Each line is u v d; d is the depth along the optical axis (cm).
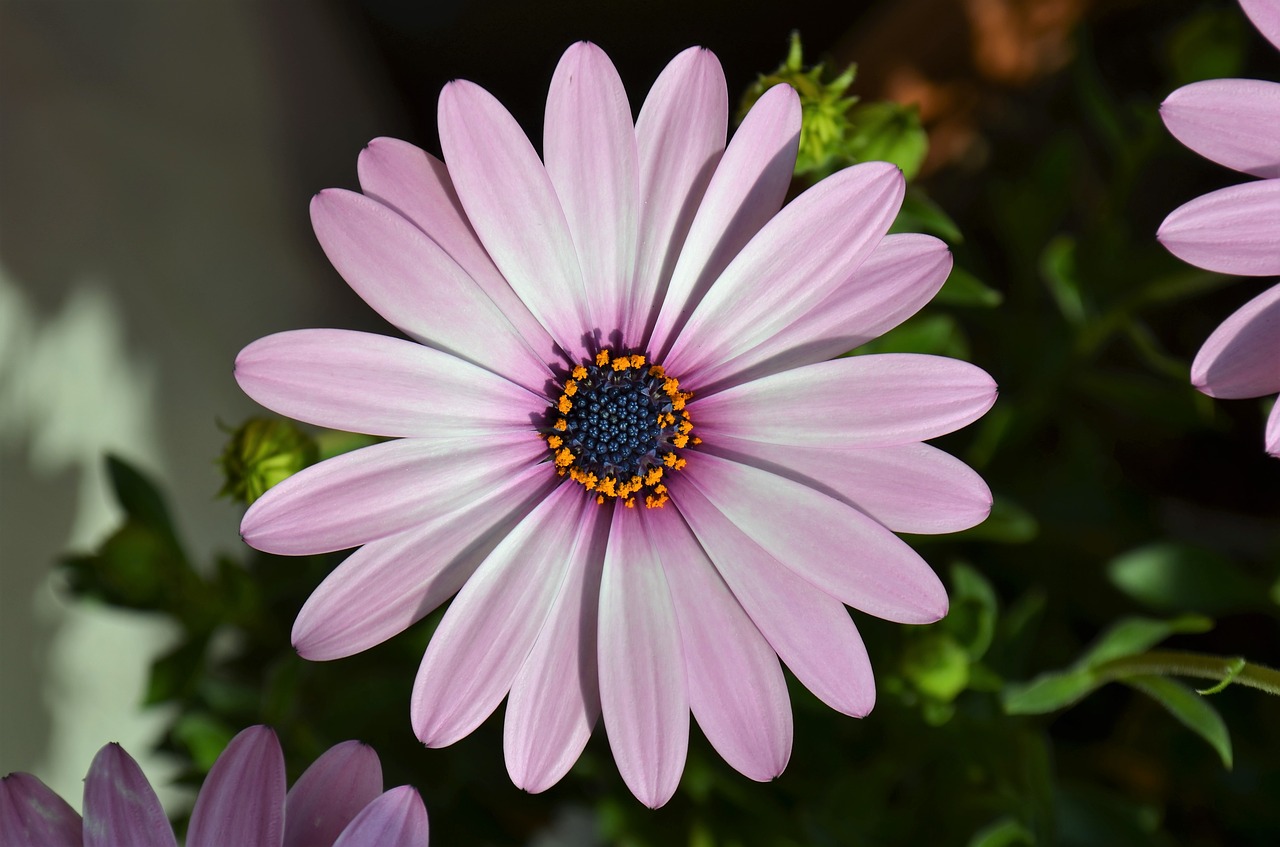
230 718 30
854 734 30
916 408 26
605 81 26
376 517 26
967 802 29
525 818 31
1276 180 25
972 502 26
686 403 27
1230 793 30
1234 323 26
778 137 26
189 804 31
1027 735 28
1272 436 25
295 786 25
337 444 28
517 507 27
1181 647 31
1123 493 31
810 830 28
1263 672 26
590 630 27
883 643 29
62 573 30
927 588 26
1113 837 29
